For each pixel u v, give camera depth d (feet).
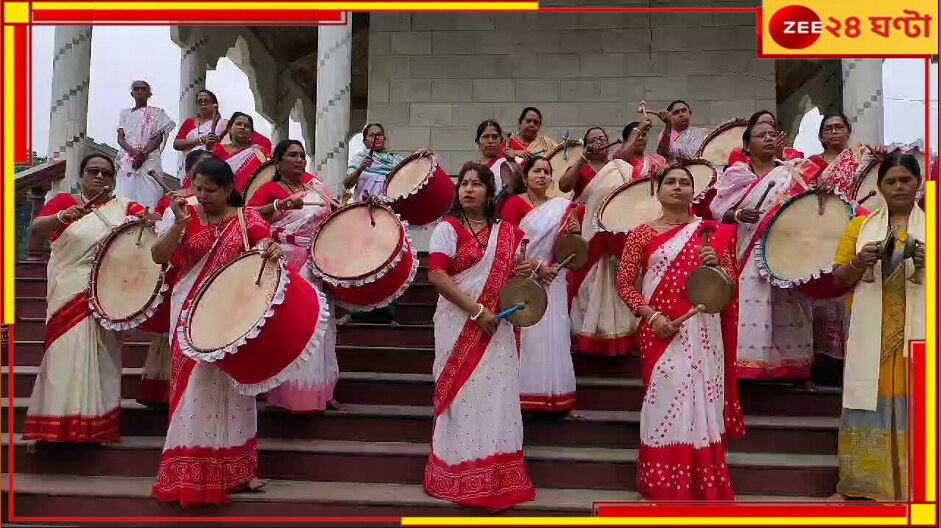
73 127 26.25
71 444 12.41
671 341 10.87
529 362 13.02
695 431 10.67
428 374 15.31
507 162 13.85
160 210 13.12
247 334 9.62
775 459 12.42
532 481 12.20
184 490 10.53
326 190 14.39
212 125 21.11
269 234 11.22
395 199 16.03
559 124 29.17
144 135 24.18
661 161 16.46
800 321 13.94
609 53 29.22
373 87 29.71
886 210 10.83
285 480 12.30
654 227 11.58
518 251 11.47
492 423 10.91
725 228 11.26
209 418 10.71
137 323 11.65
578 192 16.06
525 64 29.40
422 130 29.45
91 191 13.03
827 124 15.07
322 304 10.74
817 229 12.84
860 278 10.93
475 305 10.93
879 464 10.67
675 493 10.55
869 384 10.70
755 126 14.62
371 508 10.98
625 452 12.67
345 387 14.46
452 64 29.55
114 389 12.59
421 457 12.26
